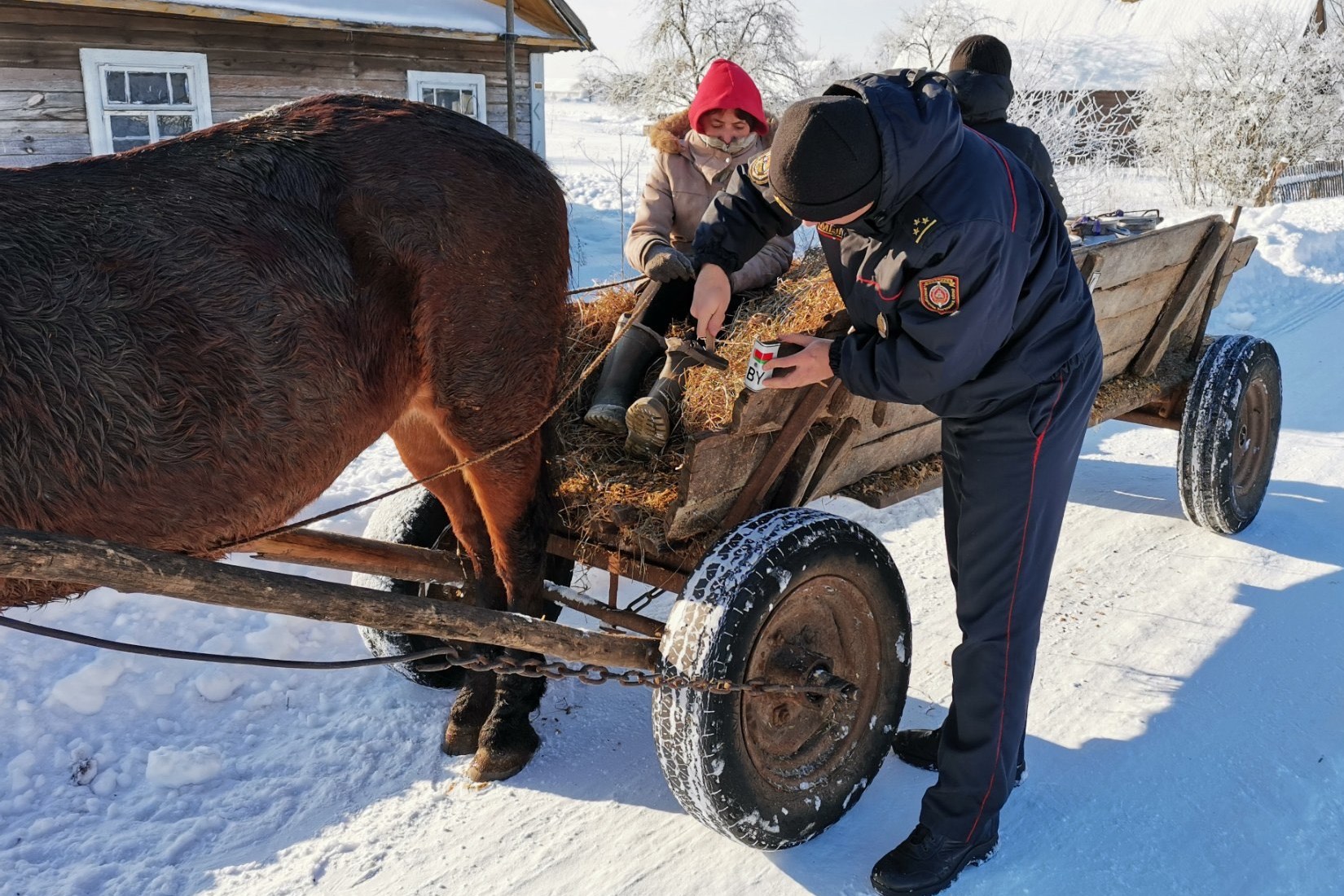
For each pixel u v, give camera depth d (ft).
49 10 27.12
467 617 7.73
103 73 28.35
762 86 57.31
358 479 16.78
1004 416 8.34
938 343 7.49
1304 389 23.24
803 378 8.19
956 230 7.17
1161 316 14.79
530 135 39.65
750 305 11.06
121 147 29.32
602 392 10.13
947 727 9.12
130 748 10.65
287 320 7.96
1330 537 15.94
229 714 11.38
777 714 9.11
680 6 56.75
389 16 32.42
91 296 7.04
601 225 45.60
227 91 30.99
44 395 6.76
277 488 8.13
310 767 10.53
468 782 10.39
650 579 9.91
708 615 8.30
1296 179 63.26
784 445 9.13
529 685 10.84
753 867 9.20
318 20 30.01
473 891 8.87
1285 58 60.44
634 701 12.08
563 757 10.89
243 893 8.80
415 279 8.96
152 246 7.41
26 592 7.30
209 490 7.64
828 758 9.57
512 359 9.68
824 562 8.87
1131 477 18.78
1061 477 8.52
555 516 10.75
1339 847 9.27
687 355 9.36
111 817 9.71
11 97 26.99
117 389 7.04
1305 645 12.71
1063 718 11.28
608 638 8.55
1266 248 37.32
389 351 8.93
